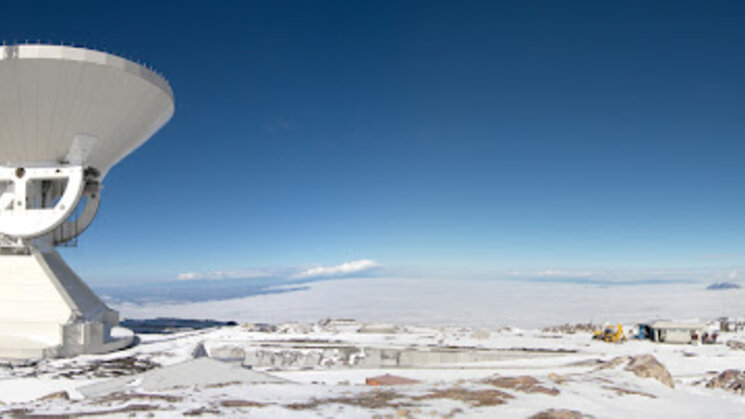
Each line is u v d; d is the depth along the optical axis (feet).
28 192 177.58
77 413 47.60
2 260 180.86
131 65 176.35
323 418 46.03
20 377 134.00
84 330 171.53
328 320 328.29
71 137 179.73
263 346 209.77
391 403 52.37
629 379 71.10
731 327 286.05
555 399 55.62
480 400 53.83
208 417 45.09
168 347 195.62
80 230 198.18
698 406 57.41
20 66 160.15
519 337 240.32
